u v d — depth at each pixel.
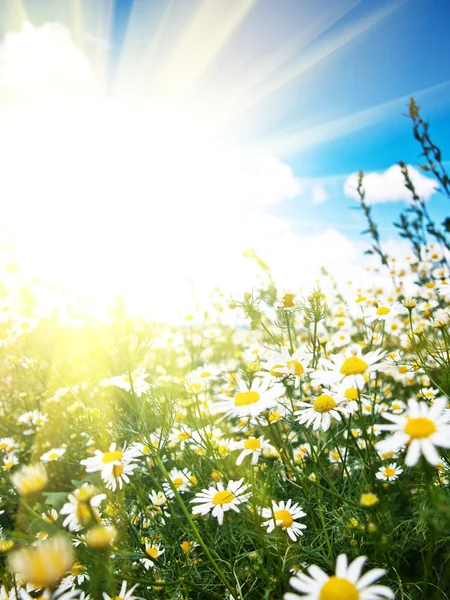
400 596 0.22
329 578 0.15
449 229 0.40
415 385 0.42
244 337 0.75
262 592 0.24
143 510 0.28
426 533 0.24
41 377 0.52
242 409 0.23
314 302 0.30
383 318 0.33
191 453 0.31
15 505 0.33
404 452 0.31
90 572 0.20
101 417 0.31
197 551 0.28
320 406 0.26
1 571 0.23
